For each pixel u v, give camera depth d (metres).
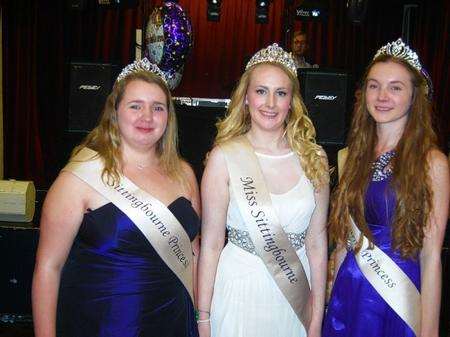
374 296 2.26
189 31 4.44
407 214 2.15
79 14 8.23
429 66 8.08
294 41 6.52
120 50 8.41
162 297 2.08
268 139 2.34
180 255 2.12
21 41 8.05
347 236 2.32
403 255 2.20
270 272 2.29
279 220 2.28
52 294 2.00
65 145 4.40
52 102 8.24
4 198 3.38
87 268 2.00
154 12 4.48
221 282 2.33
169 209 2.10
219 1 6.93
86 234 2.01
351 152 2.37
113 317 1.98
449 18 7.81
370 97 2.26
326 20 6.90
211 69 8.76
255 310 2.30
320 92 4.45
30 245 3.34
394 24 8.42
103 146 2.07
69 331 2.02
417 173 2.15
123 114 2.05
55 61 8.20
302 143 2.32
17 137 8.18
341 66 8.66
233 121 2.39
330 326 2.36
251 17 8.66
